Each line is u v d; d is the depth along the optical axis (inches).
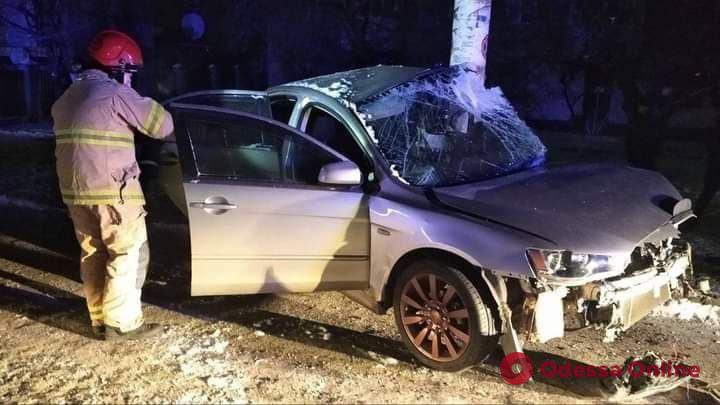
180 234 233.6
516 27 730.8
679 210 168.7
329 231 165.0
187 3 854.5
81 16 804.6
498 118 200.2
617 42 584.4
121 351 163.6
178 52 887.1
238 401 141.6
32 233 268.5
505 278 149.7
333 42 690.8
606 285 143.3
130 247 160.9
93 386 146.3
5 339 169.8
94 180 152.1
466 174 174.1
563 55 699.4
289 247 166.7
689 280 177.8
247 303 199.3
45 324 179.8
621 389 144.1
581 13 663.8
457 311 149.8
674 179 421.7
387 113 177.5
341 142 180.4
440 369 155.0
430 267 152.3
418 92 188.1
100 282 167.9
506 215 147.6
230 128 168.2
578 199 156.3
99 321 171.0
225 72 882.8
